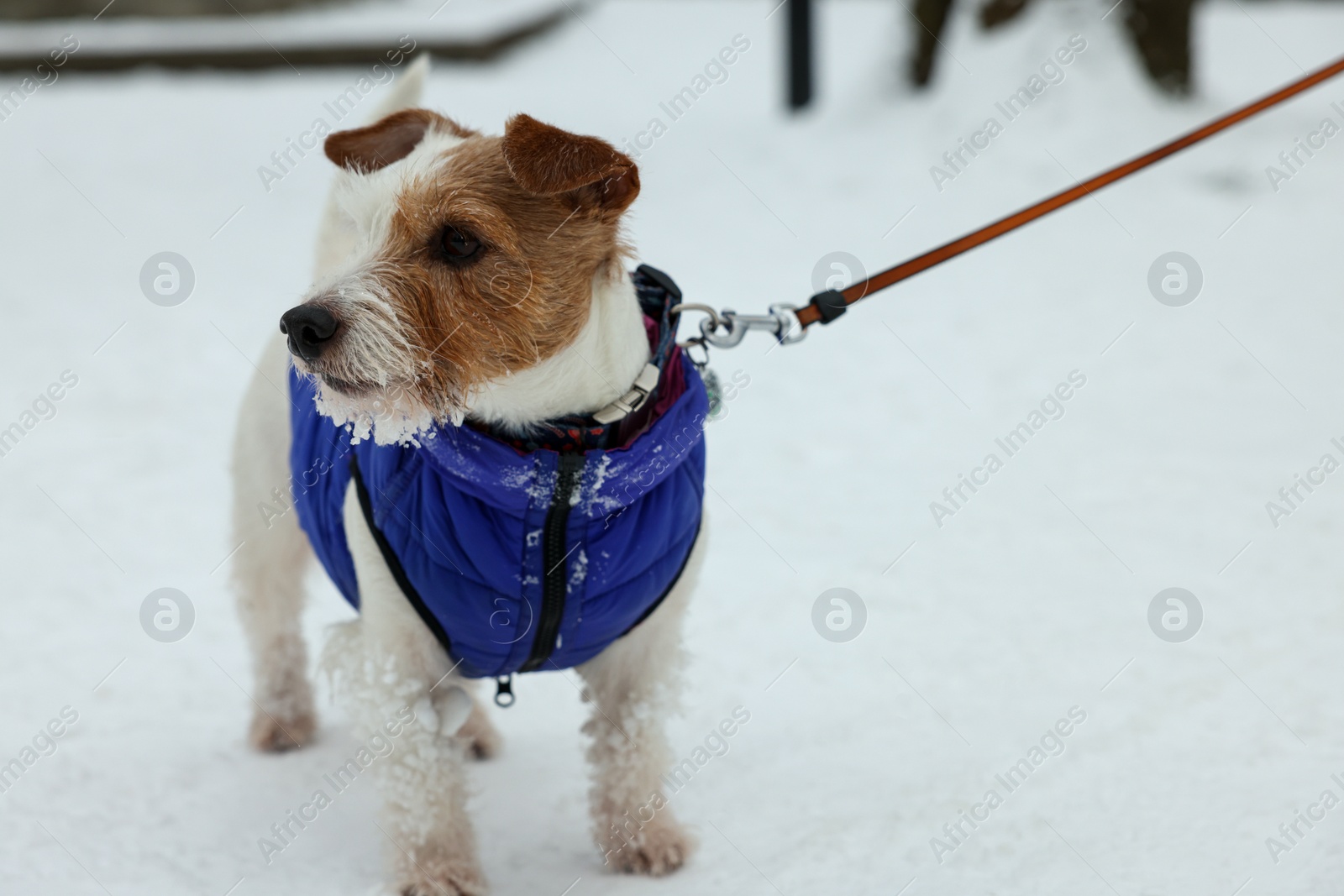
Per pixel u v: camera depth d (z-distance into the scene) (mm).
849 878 2727
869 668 3721
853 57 13594
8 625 4023
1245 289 7234
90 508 4957
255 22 16594
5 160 10758
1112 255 7855
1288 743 3195
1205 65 11516
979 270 7715
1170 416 5629
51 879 2721
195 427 5812
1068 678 3605
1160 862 2721
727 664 3773
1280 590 4055
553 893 2717
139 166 10555
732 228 8500
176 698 3652
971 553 4449
